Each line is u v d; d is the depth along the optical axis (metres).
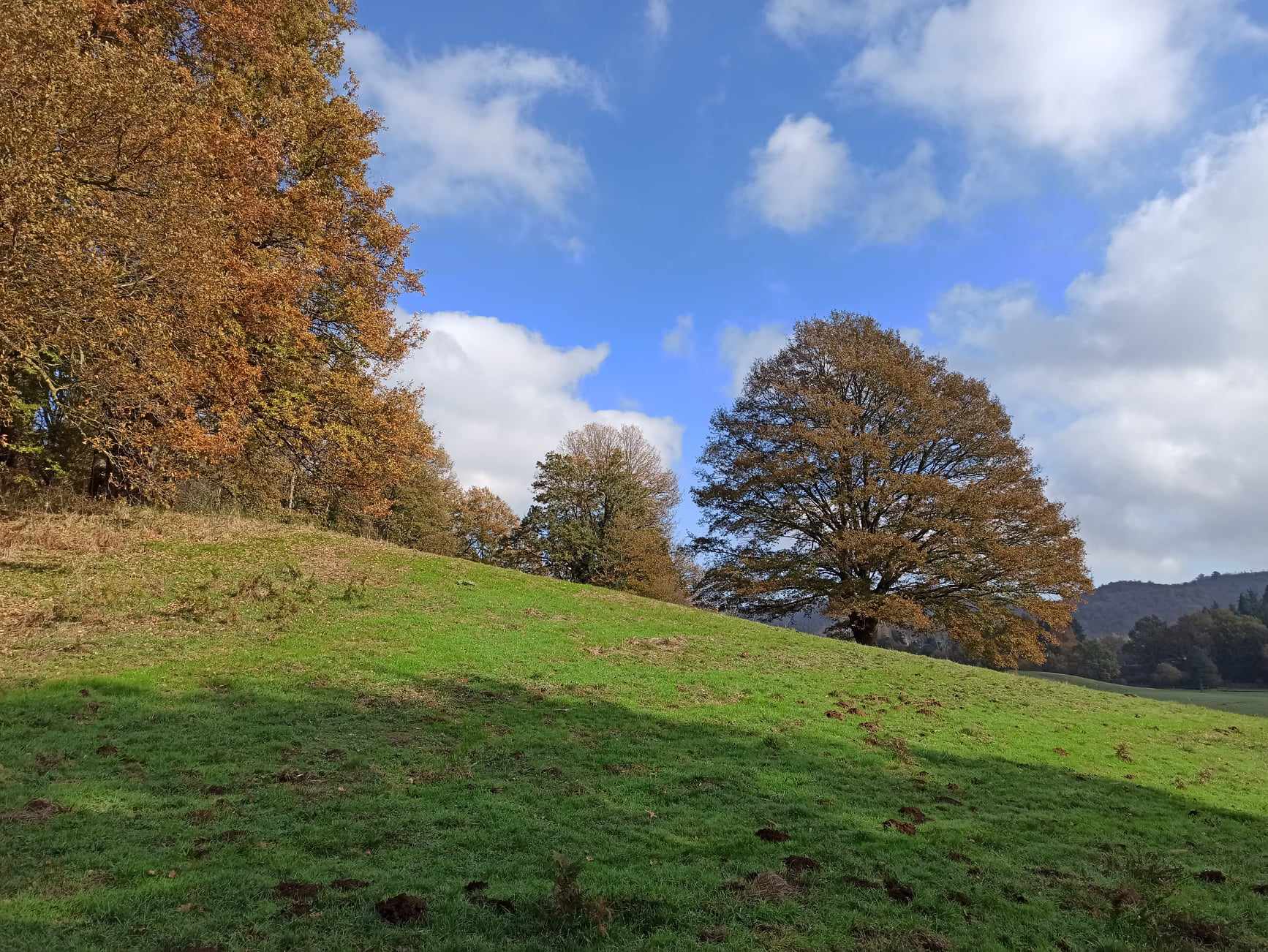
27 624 10.95
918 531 27.73
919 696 14.62
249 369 16.59
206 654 10.83
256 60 18.95
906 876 6.03
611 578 47.88
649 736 9.83
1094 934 5.27
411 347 22.19
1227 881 6.86
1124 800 9.40
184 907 4.38
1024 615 29.39
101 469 20.08
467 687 11.04
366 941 4.16
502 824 6.27
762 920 4.94
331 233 20.62
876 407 30.66
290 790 6.64
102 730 7.71
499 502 59.78
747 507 30.91
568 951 4.27
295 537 20.31
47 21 11.38
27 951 3.71
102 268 11.91
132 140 12.82
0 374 13.27
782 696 13.05
